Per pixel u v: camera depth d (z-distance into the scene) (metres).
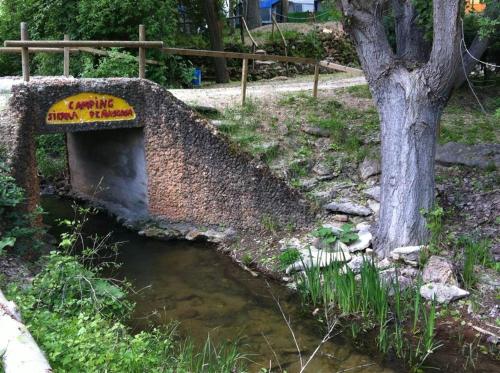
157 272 7.53
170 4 13.48
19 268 6.08
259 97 11.12
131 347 4.23
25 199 7.14
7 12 14.62
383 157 7.39
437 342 5.69
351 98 11.41
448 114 10.70
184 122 8.54
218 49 15.84
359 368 5.32
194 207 8.80
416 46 8.24
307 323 6.21
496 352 5.52
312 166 9.31
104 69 11.43
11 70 15.44
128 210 9.60
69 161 11.30
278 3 24.81
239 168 8.57
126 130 9.10
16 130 7.22
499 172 8.38
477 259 6.84
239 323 6.20
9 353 3.43
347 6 7.14
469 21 8.16
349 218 8.27
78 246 8.38
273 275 7.39
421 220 7.11
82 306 5.07
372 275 6.25
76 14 13.20
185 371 4.38
